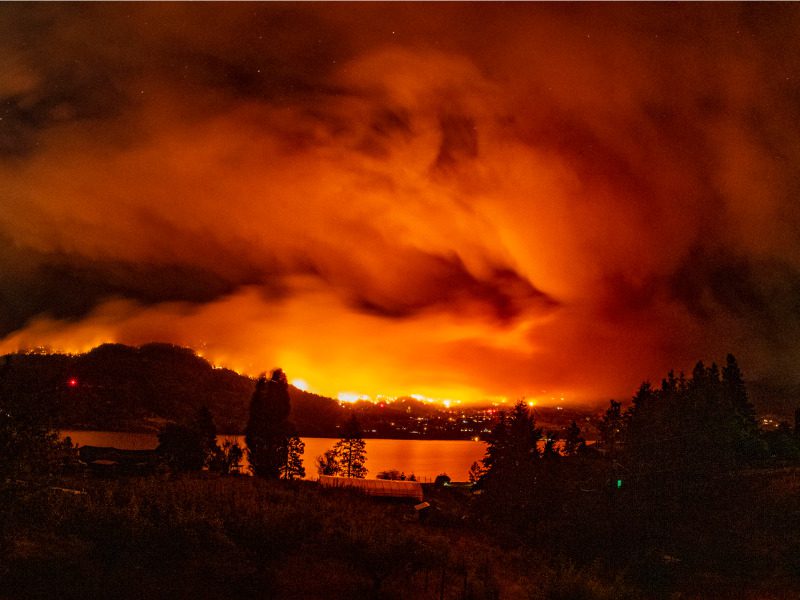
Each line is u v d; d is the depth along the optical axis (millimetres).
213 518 30047
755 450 68938
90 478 44594
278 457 80875
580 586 28047
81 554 22797
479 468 87812
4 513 18750
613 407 77250
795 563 36344
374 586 25984
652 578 35688
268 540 26203
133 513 26781
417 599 26125
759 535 42562
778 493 50625
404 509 59656
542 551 44562
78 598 19906
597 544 45781
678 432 59875
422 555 28891
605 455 72312
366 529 33125
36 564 20938
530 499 59938
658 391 73938
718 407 62750
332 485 67625
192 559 25516
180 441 77625
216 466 80875
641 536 45719
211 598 22156
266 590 23859
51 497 21125
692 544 42625
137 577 22703
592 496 56688
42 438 18812
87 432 191125
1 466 17906
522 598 29281
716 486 55719
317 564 28094
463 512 67312
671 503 52656
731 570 36844
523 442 66062
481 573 32594
